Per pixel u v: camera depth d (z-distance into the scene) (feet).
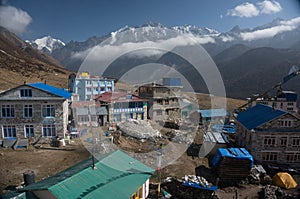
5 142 90.33
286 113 82.33
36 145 92.32
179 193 60.49
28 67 365.20
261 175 73.77
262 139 82.48
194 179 64.80
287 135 82.33
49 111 94.84
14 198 37.04
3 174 66.23
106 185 45.42
